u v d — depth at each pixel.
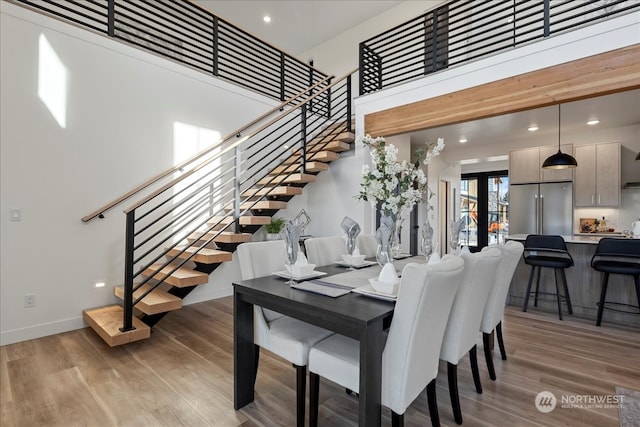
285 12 6.70
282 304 1.71
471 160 6.67
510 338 3.07
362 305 1.56
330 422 1.85
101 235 3.48
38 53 3.07
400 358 1.42
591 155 5.20
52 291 3.14
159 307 2.95
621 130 5.12
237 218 3.80
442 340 1.78
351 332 1.43
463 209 8.97
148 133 3.86
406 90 4.44
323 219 5.61
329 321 1.52
